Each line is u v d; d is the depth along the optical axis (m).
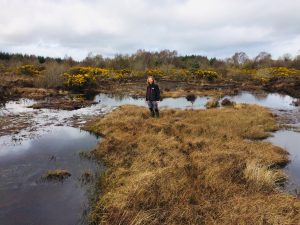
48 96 24.42
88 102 21.47
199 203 5.98
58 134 12.21
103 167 8.55
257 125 13.06
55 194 6.97
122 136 10.59
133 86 33.91
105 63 58.44
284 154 9.60
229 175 7.09
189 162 7.76
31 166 8.65
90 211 6.22
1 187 7.29
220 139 10.22
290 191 7.05
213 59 76.75
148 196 5.94
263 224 5.14
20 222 5.88
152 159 7.96
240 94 28.83
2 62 61.31
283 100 24.44
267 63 71.75
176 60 71.00
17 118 15.34
